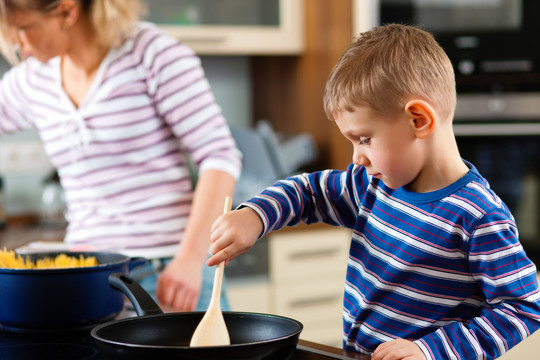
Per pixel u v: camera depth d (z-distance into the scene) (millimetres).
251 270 2586
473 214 925
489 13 2523
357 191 1081
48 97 1623
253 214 959
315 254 2674
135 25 1581
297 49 2941
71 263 1062
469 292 955
